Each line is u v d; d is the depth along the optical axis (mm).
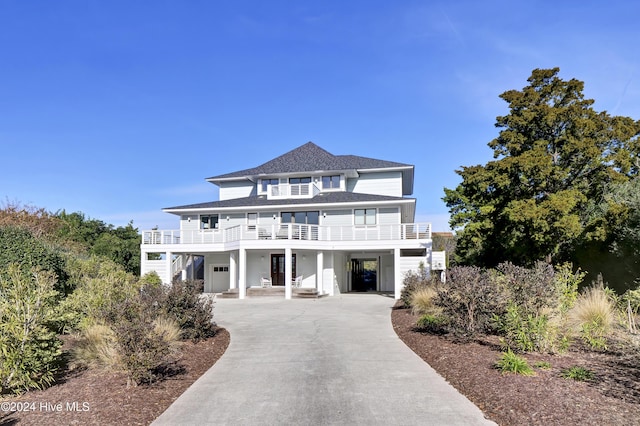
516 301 9805
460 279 11039
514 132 23844
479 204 25125
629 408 5570
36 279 8492
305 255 31766
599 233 18281
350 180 37719
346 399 6871
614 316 10766
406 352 10430
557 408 5703
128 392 7219
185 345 11352
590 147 21469
